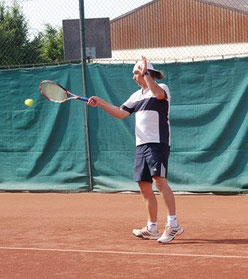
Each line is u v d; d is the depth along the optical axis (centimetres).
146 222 771
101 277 504
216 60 996
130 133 1052
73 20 1107
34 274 520
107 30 1098
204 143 1005
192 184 1016
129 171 1055
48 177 1110
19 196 1081
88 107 1077
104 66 1060
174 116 1022
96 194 1062
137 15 2273
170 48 2281
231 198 971
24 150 1125
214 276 498
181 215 827
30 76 1111
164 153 650
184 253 586
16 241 663
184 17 2273
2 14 1289
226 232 691
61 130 1098
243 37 2234
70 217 830
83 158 1086
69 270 530
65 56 1106
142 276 504
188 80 1012
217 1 2280
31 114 1114
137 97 668
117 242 647
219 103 997
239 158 988
